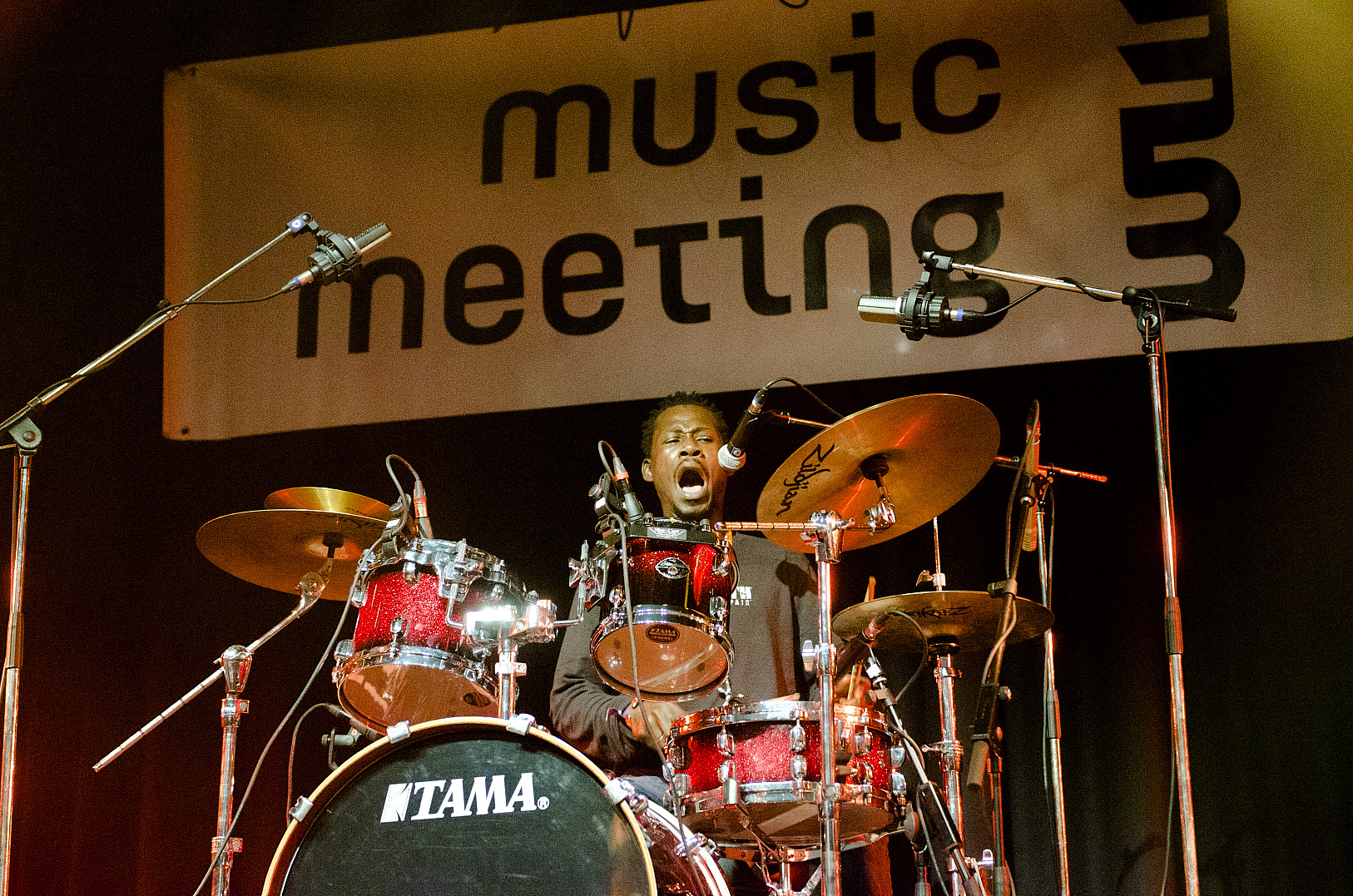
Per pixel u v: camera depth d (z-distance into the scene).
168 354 4.63
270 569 3.68
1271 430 4.14
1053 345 4.09
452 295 4.54
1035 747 4.04
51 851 4.51
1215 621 4.02
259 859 4.43
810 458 3.13
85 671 4.66
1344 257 3.94
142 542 4.76
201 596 4.72
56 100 4.99
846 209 4.33
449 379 4.48
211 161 4.73
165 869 4.45
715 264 4.39
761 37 4.54
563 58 4.65
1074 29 4.29
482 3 4.75
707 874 2.72
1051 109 4.25
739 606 3.65
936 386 4.43
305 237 4.65
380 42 4.77
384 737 2.54
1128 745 3.97
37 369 4.88
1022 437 4.33
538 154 4.59
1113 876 3.89
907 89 4.38
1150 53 4.22
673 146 4.50
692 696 3.28
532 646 4.49
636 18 4.64
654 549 3.00
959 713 4.11
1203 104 4.14
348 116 4.72
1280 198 4.02
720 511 3.95
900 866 4.04
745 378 4.29
